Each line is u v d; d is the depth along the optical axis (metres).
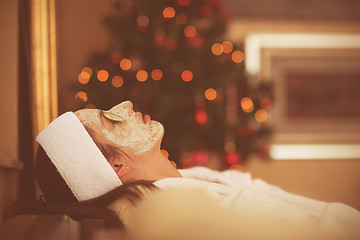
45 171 1.33
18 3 1.79
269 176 5.18
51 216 1.09
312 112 5.29
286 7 5.26
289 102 5.27
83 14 4.84
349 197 5.16
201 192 0.74
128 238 0.59
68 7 4.80
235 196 1.17
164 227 0.56
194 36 3.57
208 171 1.61
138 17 3.65
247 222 0.58
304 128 5.26
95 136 1.38
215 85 3.56
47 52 1.95
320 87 5.30
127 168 1.38
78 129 1.30
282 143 5.23
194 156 3.55
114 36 3.93
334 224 1.11
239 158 3.82
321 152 5.22
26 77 1.89
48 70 1.97
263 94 3.89
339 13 5.29
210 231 0.55
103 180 1.28
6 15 1.70
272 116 5.23
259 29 5.25
